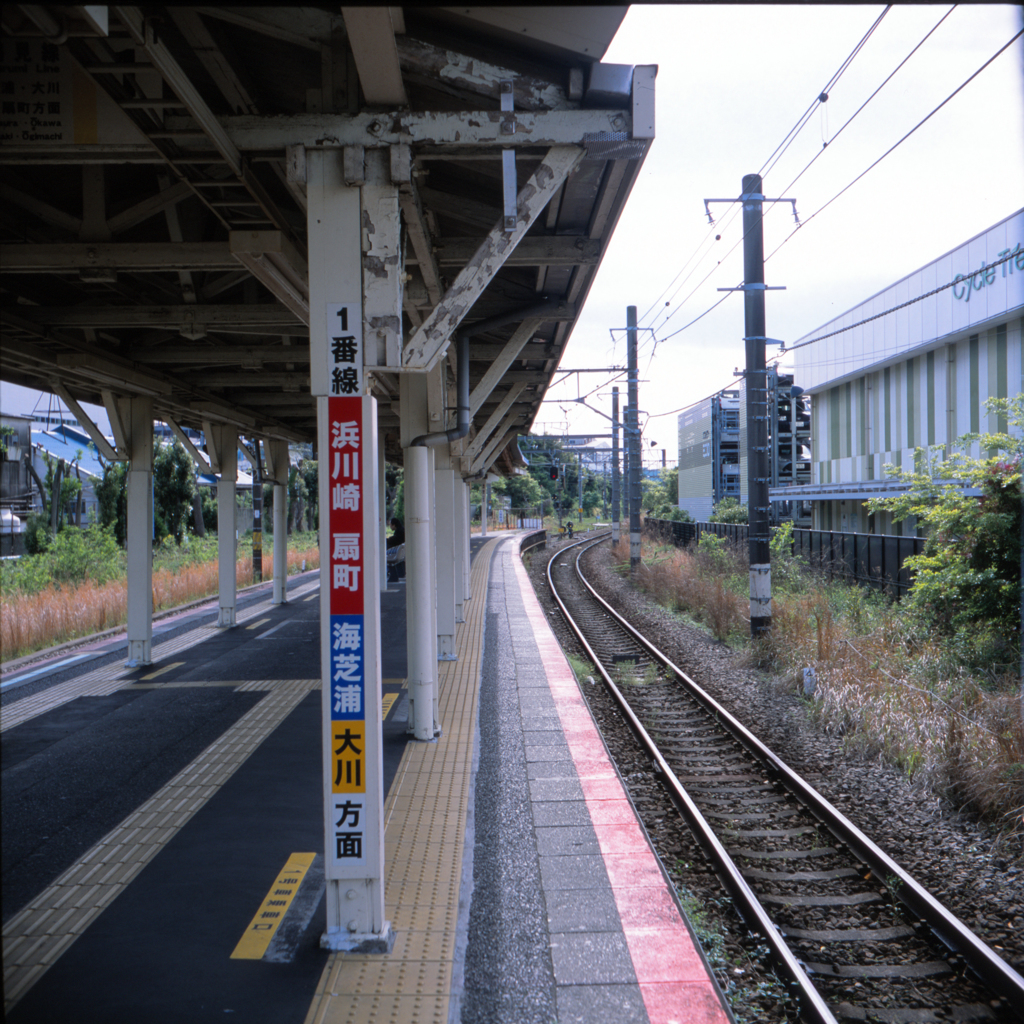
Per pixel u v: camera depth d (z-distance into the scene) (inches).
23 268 198.7
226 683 355.6
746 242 455.2
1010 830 207.9
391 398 417.7
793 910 177.0
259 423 514.3
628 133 147.2
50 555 527.8
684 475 1909.4
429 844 190.4
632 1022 129.3
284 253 167.3
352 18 117.6
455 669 387.9
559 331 330.3
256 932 151.9
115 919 156.6
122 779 235.1
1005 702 271.6
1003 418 641.6
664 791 250.4
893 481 757.9
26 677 369.4
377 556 148.9
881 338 821.2
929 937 165.0
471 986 138.4
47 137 144.3
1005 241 629.9
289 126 144.6
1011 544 370.3
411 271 239.6
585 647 485.4
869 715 293.0
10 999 130.6
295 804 215.8
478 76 145.1
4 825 201.9
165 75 117.9
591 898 169.6
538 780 240.8
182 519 898.1
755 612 447.8
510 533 1905.8
